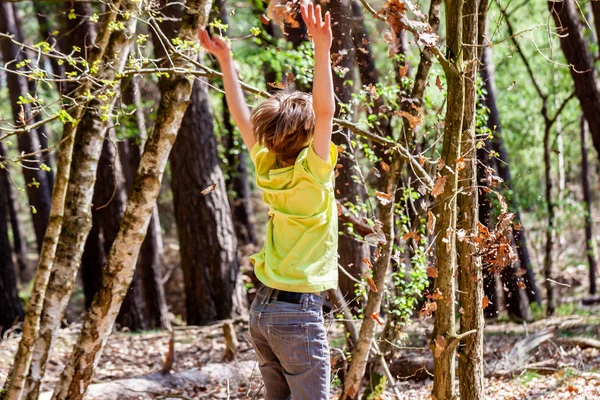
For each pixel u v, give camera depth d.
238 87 3.16
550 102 17.62
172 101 4.85
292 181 2.80
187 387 8.20
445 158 3.49
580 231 21.02
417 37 3.41
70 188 5.26
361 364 5.12
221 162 16.17
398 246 5.94
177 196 12.50
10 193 23.34
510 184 11.05
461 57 3.46
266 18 3.74
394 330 5.93
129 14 4.45
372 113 6.14
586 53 10.77
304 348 2.75
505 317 11.45
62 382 5.03
